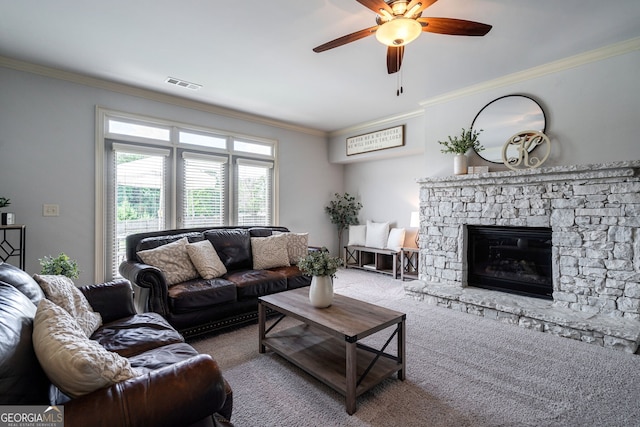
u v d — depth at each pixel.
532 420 1.63
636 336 2.30
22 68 2.99
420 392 1.88
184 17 2.28
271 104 4.26
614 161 2.73
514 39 2.59
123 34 2.51
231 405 1.36
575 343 2.53
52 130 3.16
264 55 2.87
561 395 1.84
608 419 1.63
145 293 2.47
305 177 5.58
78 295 1.84
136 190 3.75
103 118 3.46
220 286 2.77
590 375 2.06
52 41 2.62
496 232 3.48
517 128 3.27
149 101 3.79
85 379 0.92
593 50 2.78
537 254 3.24
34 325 1.12
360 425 1.60
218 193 4.48
